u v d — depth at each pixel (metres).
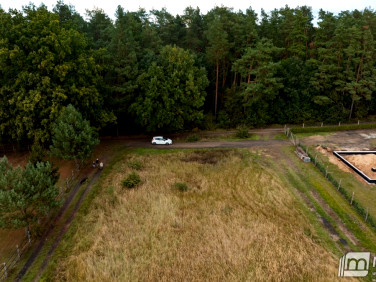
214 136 47.97
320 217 25.88
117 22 51.50
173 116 44.09
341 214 26.03
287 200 28.53
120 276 19.47
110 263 20.53
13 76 35.34
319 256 21.25
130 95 43.44
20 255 21.20
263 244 22.42
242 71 48.19
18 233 23.53
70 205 27.73
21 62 33.31
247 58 47.03
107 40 55.44
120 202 28.09
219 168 35.81
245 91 46.88
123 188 30.73
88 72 37.69
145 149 42.44
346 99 53.12
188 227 24.55
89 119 39.72
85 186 31.27
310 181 31.97
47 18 35.38
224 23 51.38
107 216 26.09
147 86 42.97
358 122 50.12
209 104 57.19
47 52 33.38
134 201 28.25
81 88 36.78
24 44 33.56
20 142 40.59
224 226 24.53
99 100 40.56
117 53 43.41
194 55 50.62
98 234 23.59
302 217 25.86
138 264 20.55
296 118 52.53
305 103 52.47
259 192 30.20
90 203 28.12
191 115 46.19
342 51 50.31
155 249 21.95
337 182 30.94
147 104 42.06
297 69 51.75
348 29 48.09
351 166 33.94
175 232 23.97
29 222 21.66
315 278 19.23
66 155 31.06
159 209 26.98
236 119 51.69
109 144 44.69
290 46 54.94
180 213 26.56
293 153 39.56
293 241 22.78
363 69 49.91
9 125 35.53
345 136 45.25
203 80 46.25
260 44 46.16
